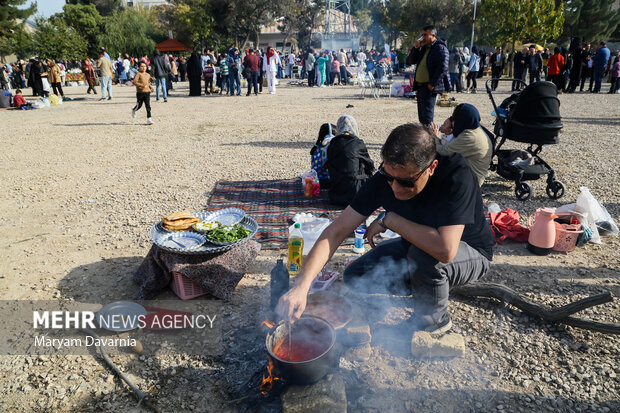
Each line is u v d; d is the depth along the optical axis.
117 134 10.05
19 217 5.08
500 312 3.09
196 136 9.70
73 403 2.37
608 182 5.88
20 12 34.78
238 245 3.45
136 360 2.68
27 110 14.77
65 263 3.93
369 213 2.48
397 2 48.97
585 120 10.73
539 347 2.73
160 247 3.25
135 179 6.51
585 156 7.27
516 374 2.51
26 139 9.65
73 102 17.03
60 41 32.34
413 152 1.97
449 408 2.28
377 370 2.56
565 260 3.86
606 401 2.28
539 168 5.28
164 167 7.15
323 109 13.45
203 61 21.47
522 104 5.15
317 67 21.59
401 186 2.12
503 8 21.61
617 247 4.07
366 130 9.88
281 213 4.98
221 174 6.69
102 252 4.13
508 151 5.70
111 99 17.84
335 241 2.44
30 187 6.20
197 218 3.86
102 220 4.93
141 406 2.35
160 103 15.92
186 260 3.25
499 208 4.79
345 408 2.08
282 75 30.20
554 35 21.41
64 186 6.23
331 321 2.67
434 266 2.50
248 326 2.99
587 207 4.28
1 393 2.45
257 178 6.44
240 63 18.53
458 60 16.45
